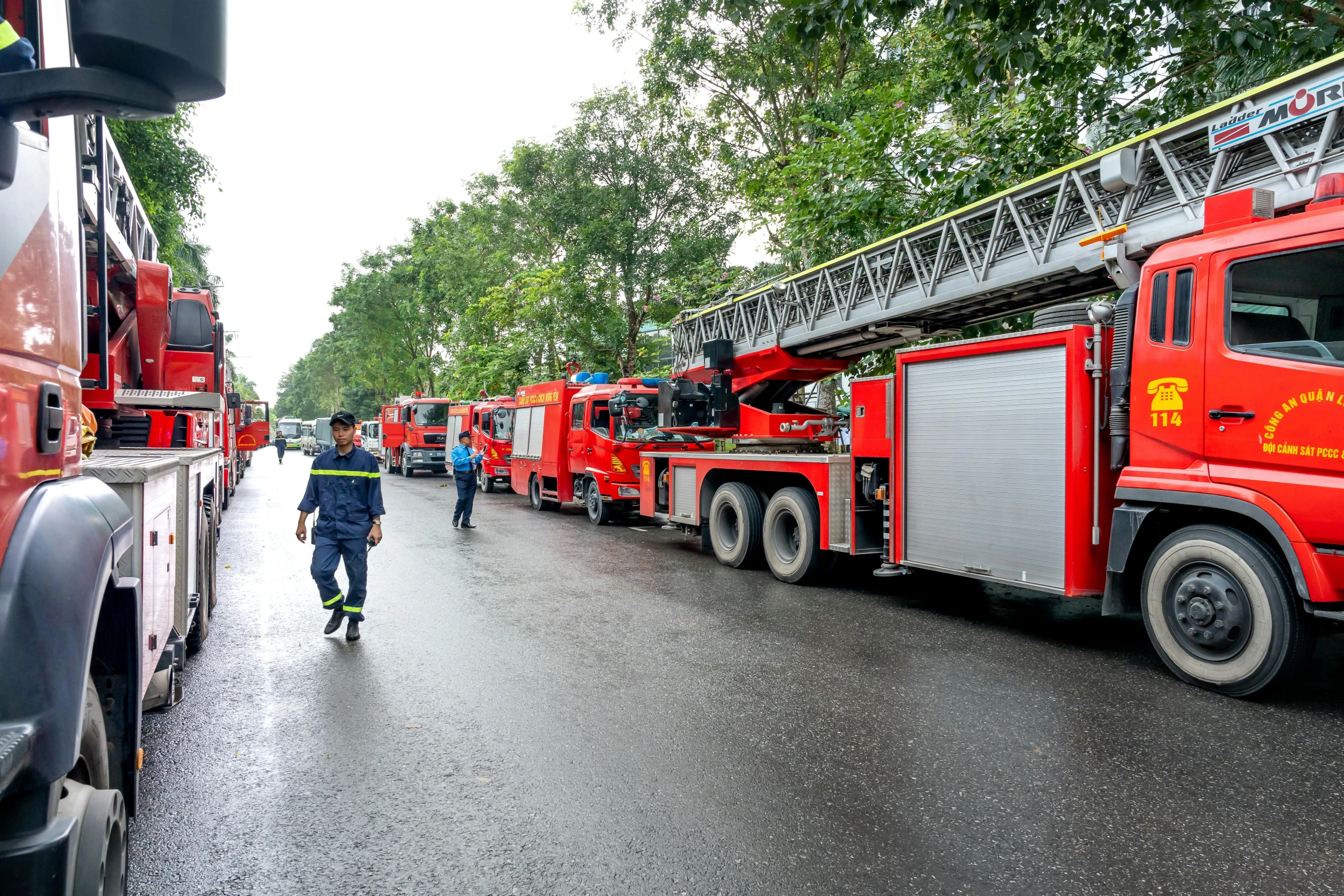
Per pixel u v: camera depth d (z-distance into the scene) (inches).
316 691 202.5
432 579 360.2
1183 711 185.2
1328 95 204.7
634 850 124.1
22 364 65.7
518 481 764.6
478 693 200.4
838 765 155.7
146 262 324.8
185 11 58.4
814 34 313.4
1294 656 184.5
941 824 131.8
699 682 208.7
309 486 256.5
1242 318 195.2
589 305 856.3
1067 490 232.8
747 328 449.1
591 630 264.1
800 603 307.3
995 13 307.4
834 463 323.9
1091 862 119.8
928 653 235.5
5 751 55.3
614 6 698.8
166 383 387.2
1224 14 310.0
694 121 799.7
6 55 59.2
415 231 1707.7
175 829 132.3
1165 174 246.2
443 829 131.6
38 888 61.0
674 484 447.2
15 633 60.9
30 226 68.4
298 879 117.0
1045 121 407.8
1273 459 187.3
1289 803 138.4
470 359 1328.7
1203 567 202.4
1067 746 164.7
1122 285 263.0
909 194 476.7
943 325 364.5
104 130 151.8
